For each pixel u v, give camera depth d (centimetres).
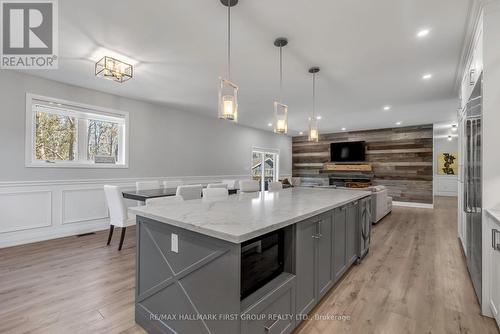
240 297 128
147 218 178
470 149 243
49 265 285
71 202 408
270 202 231
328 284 221
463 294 229
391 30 240
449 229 471
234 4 204
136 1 201
